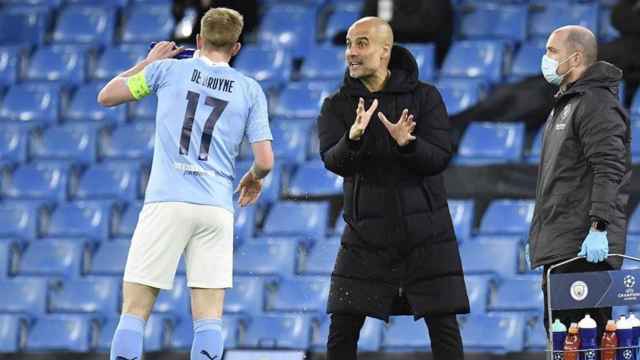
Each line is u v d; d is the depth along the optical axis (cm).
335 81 5353
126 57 5672
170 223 2467
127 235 4922
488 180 4641
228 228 2519
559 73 2686
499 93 4947
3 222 4956
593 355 2519
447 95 5066
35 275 4762
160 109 2508
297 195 4797
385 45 2645
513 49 5344
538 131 4919
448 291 2655
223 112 2512
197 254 2495
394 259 2662
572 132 2630
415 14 5234
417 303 2656
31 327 4466
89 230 4928
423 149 2569
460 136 4897
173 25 5741
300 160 5003
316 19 5666
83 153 5262
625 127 2620
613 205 2558
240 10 5441
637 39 4997
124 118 5438
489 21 5494
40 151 5288
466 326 4178
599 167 2572
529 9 5556
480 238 4503
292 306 4422
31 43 5884
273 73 5406
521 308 4256
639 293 2553
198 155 2489
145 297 2483
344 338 2712
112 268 4753
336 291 2691
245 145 5034
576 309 2630
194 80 2514
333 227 4712
